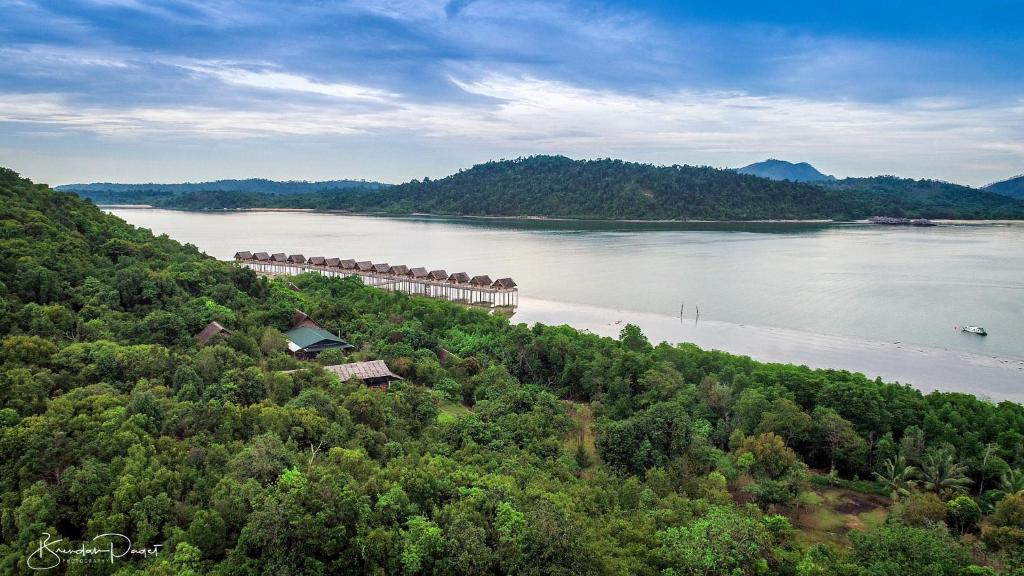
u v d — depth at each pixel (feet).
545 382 322.55
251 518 130.72
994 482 213.25
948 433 229.25
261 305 362.94
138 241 433.89
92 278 298.35
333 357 290.35
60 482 140.36
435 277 589.73
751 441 218.18
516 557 131.75
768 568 147.54
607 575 133.90
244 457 153.58
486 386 275.39
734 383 278.67
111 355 212.02
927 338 415.44
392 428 209.97
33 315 240.73
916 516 182.80
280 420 182.80
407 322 365.40
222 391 201.77
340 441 184.24
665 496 188.55
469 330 373.81
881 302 520.83
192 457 155.84
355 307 402.52
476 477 164.35
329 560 130.52
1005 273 651.25
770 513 193.57
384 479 154.81
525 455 201.57
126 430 159.84
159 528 133.28
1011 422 233.96
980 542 168.55
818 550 162.30
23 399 171.42
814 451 238.27
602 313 506.48
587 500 169.68
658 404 225.76
